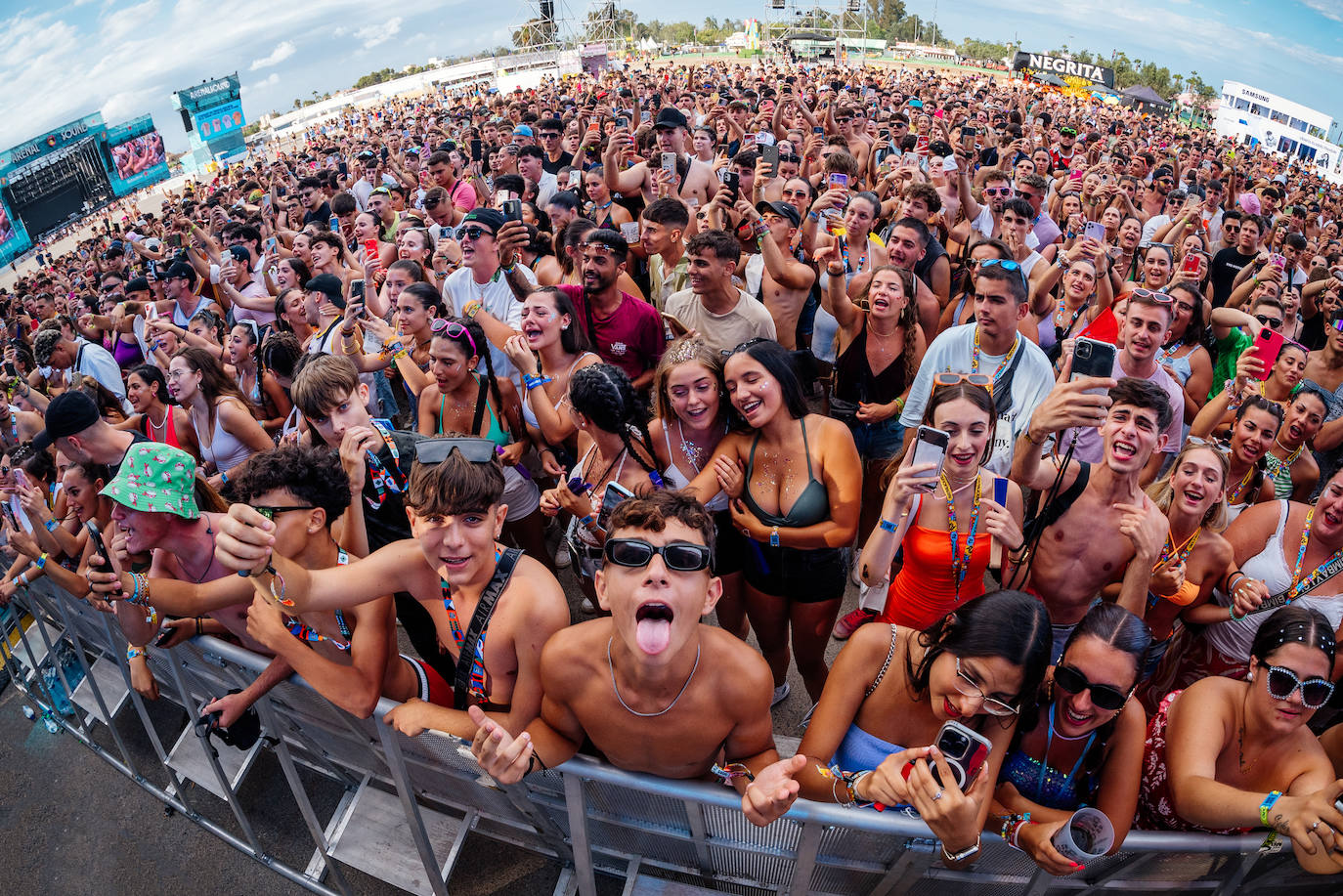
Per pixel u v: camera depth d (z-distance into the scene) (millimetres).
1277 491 3588
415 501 2123
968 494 2734
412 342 4824
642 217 5309
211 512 2771
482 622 2236
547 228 7480
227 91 58469
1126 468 2580
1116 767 2098
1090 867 2199
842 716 2260
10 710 4551
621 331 4355
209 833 3621
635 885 2691
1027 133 15305
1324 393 3559
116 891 3453
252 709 2812
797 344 5047
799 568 3084
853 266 5238
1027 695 1924
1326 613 2619
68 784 4008
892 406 4074
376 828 3242
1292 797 1878
